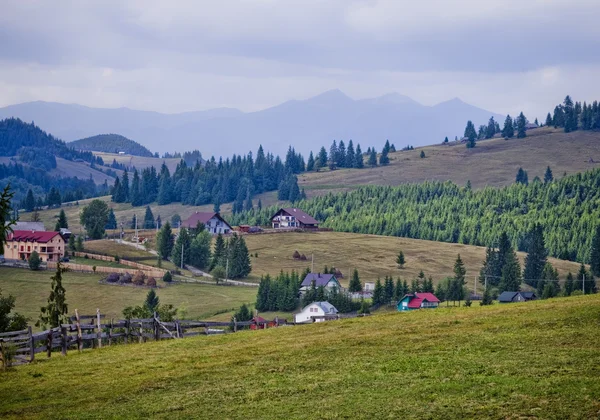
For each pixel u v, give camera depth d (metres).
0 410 31.22
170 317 72.81
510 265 157.25
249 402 30.70
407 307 128.25
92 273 152.12
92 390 34.06
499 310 49.25
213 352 41.84
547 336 37.72
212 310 127.25
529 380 29.88
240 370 36.38
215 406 30.45
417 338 40.72
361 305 131.25
